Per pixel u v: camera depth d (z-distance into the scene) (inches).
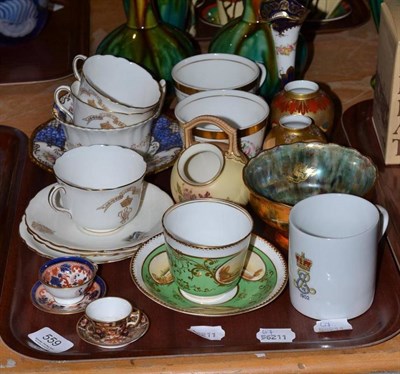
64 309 35.1
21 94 54.9
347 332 33.4
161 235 37.6
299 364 32.0
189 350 32.7
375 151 46.2
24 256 38.7
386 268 36.9
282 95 44.4
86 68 44.6
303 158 39.6
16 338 33.6
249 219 35.0
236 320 34.2
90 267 36.3
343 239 32.1
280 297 35.2
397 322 33.7
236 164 38.8
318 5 63.1
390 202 41.7
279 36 45.9
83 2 68.7
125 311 33.8
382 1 49.0
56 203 39.3
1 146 49.0
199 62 47.1
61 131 46.7
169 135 46.9
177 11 55.1
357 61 58.2
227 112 43.1
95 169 39.7
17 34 60.1
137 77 45.1
